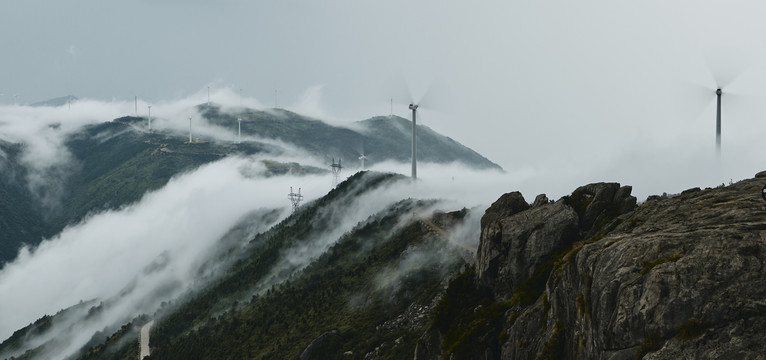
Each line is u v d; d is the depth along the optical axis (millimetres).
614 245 60812
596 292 58938
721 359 48812
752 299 49969
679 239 56688
